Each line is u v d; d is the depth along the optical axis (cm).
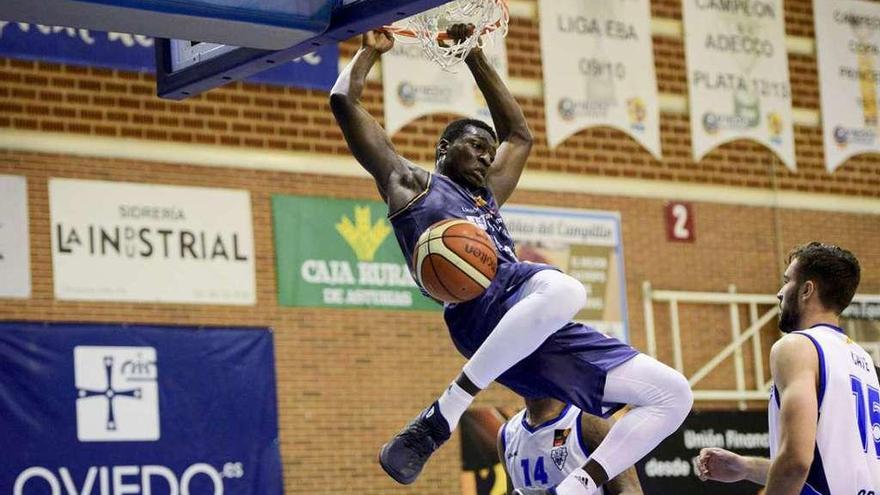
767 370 1661
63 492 1236
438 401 482
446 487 1423
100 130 1307
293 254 1396
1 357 1230
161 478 1285
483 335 495
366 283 1435
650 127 1625
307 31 525
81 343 1268
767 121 1706
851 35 1781
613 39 1614
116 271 1298
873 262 1752
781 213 1702
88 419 1260
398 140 1459
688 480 1545
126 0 491
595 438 640
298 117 1418
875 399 525
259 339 1362
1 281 1242
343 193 1435
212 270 1349
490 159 520
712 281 1641
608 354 491
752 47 1709
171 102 1347
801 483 493
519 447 667
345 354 1410
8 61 1269
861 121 1773
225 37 530
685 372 1605
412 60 1482
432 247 478
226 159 1371
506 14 597
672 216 1623
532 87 1550
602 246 1572
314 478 1370
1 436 1218
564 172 1557
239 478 1326
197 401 1317
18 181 1262
